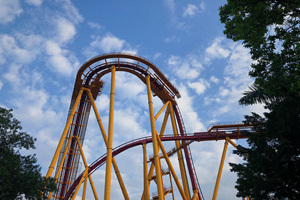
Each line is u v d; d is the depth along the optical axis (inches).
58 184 1862.7
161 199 1331.2
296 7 534.3
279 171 573.6
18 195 753.6
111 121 1509.6
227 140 1642.5
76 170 1955.0
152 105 1676.9
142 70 1860.2
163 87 1953.7
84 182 1766.7
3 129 788.0
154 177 1632.6
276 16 550.3
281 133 583.8
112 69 1733.5
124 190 1628.9
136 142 1684.3
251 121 701.9
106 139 1662.2
